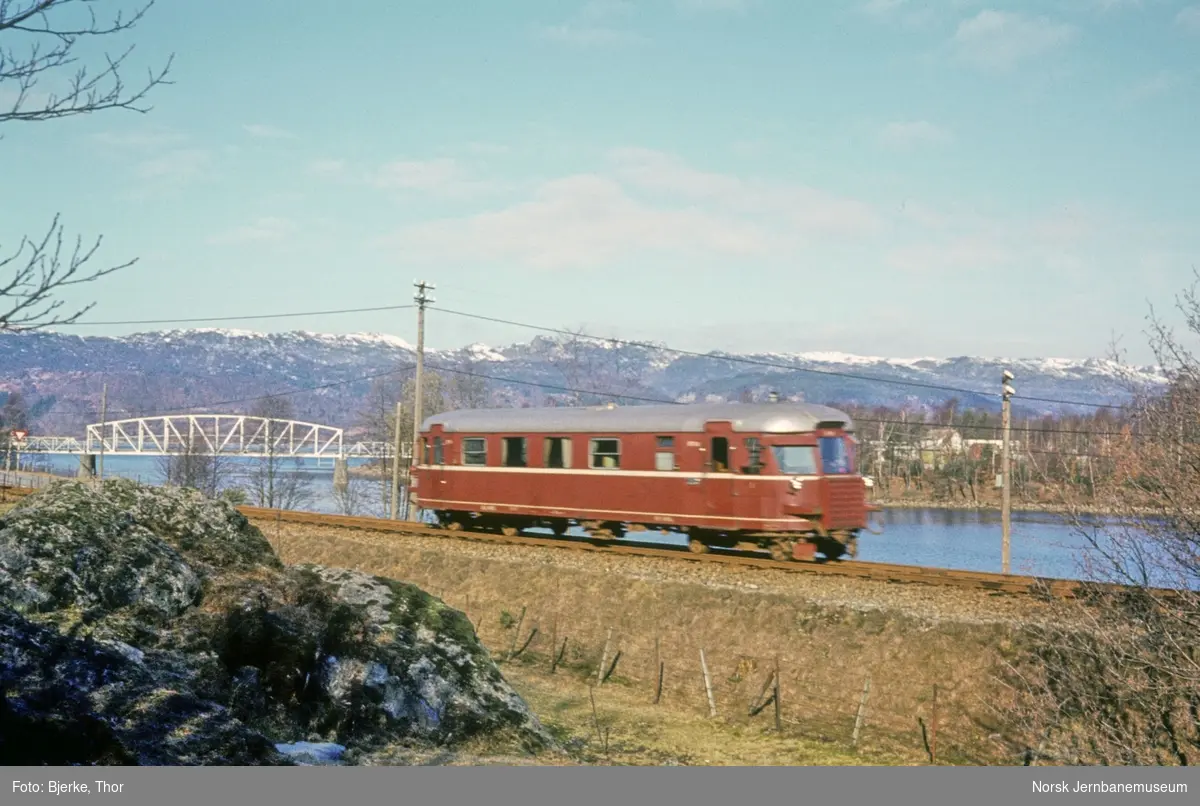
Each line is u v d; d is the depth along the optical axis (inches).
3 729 319.3
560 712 738.2
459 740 486.6
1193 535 600.7
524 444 1160.2
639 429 1051.3
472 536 1194.0
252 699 438.0
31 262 225.8
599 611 938.1
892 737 707.4
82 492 518.9
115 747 337.1
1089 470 666.2
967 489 3572.8
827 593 845.8
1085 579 683.4
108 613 450.0
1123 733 603.8
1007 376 1267.2
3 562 440.8
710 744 684.1
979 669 713.6
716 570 947.3
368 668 490.6
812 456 970.7
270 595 513.0
